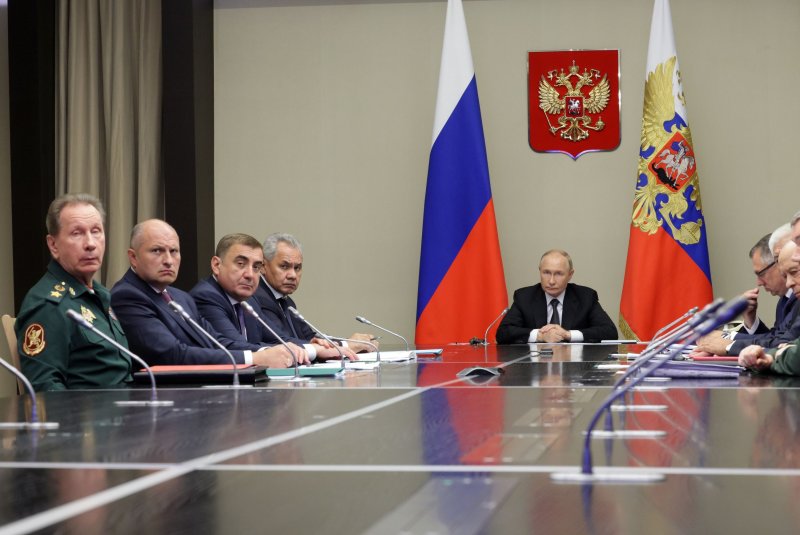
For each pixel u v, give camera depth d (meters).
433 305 6.36
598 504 1.01
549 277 5.88
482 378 2.91
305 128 6.92
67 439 1.60
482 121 6.74
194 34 6.55
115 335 3.11
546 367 3.41
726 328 4.77
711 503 1.01
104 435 1.64
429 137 6.83
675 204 6.24
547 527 0.91
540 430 1.65
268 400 2.26
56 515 0.99
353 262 6.88
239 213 6.92
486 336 5.78
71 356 2.99
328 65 6.90
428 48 6.83
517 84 6.74
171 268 3.59
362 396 2.34
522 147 6.73
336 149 6.89
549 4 6.71
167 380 2.85
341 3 6.89
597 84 6.65
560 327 5.75
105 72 6.77
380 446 1.48
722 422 1.72
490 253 6.36
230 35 6.94
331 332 6.89
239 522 0.95
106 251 6.74
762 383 2.60
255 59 6.94
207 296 4.17
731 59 6.56
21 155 6.67
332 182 6.89
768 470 1.21
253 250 4.30
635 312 6.23
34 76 6.66
